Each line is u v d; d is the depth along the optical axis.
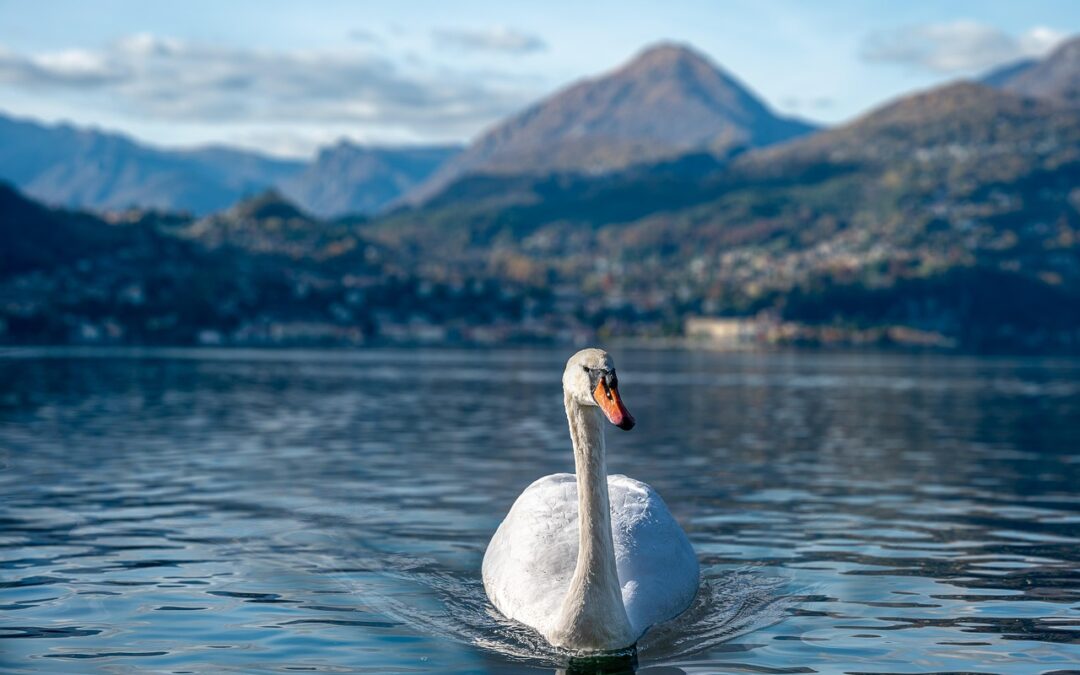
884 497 20.06
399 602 11.96
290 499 19.53
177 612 11.61
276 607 11.80
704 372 109.56
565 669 9.66
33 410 43.22
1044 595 12.32
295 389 64.50
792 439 32.84
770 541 15.51
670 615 10.89
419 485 21.53
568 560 11.12
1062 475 23.59
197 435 32.78
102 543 15.30
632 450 29.23
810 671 9.58
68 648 10.34
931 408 49.81
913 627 10.98
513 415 43.16
